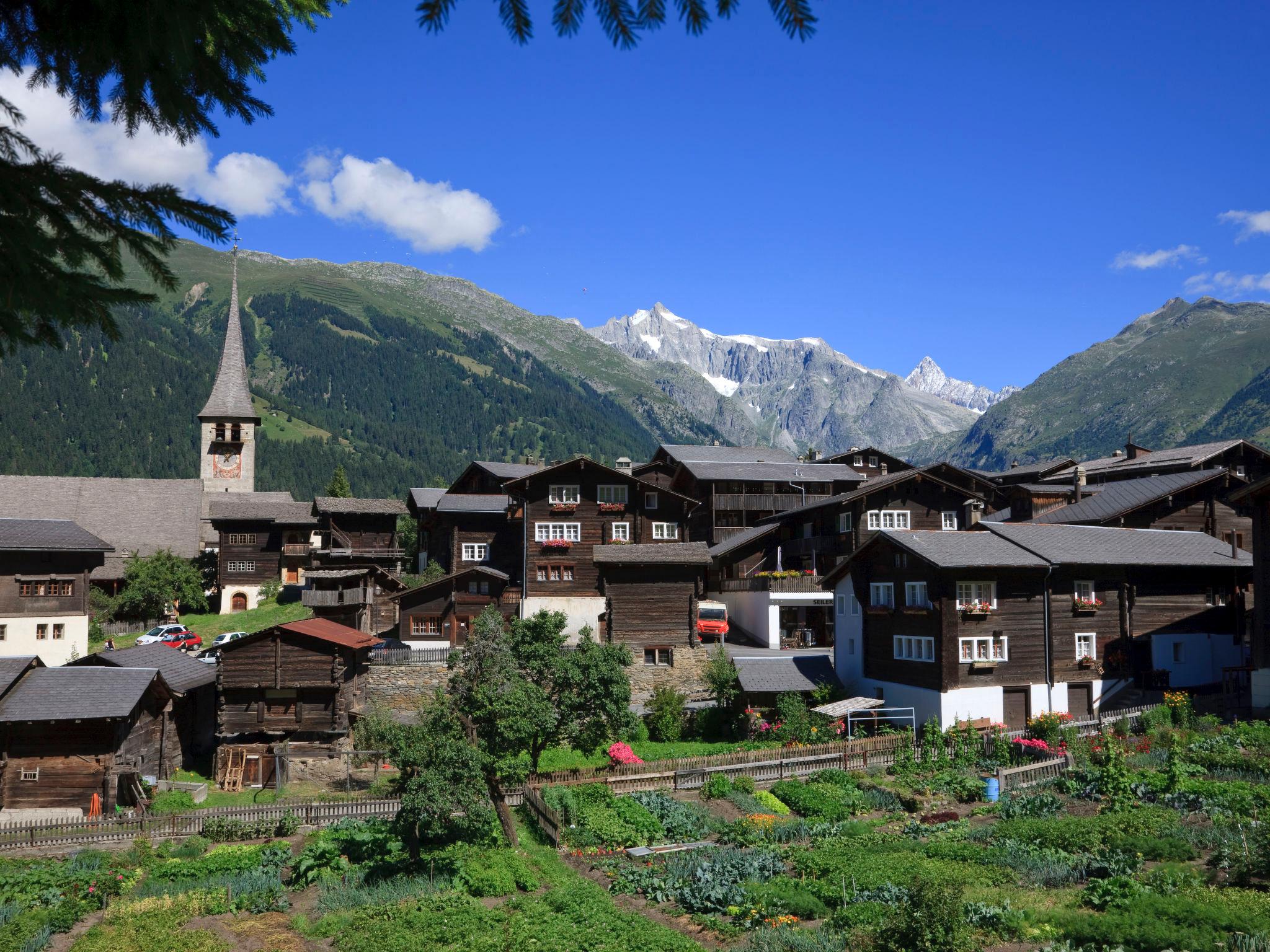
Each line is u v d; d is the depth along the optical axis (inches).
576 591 2468.0
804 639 2502.5
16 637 2426.2
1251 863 955.3
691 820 1341.0
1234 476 2513.5
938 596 1781.5
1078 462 3494.1
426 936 954.1
